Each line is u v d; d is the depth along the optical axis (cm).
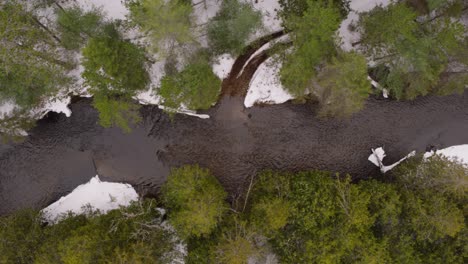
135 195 2872
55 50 2531
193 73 2400
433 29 2272
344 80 2158
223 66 2727
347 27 2655
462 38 2398
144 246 2298
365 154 2883
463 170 2406
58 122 2866
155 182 2903
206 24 2509
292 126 2883
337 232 2258
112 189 2867
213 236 2414
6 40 2200
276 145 2888
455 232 2242
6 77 2377
